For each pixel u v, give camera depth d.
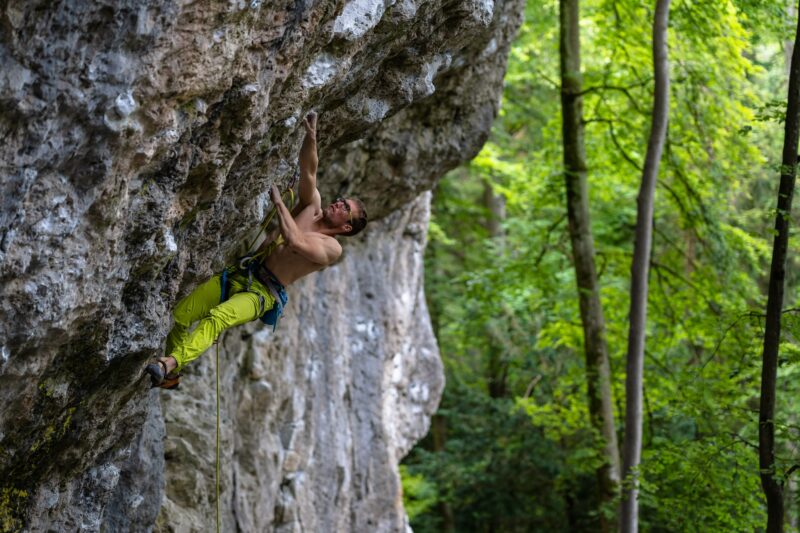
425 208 13.55
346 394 12.19
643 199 11.92
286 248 6.16
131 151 4.48
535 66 18.78
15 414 4.99
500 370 23.19
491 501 20.47
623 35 14.29
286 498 10.88
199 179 5.30
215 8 4.37
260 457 10.31
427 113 9.62
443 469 20.69
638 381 11.91
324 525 11.52
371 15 5.76
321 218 6.44
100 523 6.81
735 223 17.36
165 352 6.33
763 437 8.55
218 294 6.23
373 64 6.58
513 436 20.45
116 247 4.78
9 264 4.22
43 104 4.07
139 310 5.47
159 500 7.69
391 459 12.92
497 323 20.58
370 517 12.54
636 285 11.95
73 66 4.09
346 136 7.50
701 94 14.52
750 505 10.89
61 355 5.00
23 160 4.11
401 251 13.27
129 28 4.14
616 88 14.36
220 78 4.68
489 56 9.34
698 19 13.23
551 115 19.33
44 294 4.44
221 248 6.42
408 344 13.79
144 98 4.38
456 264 24.33
